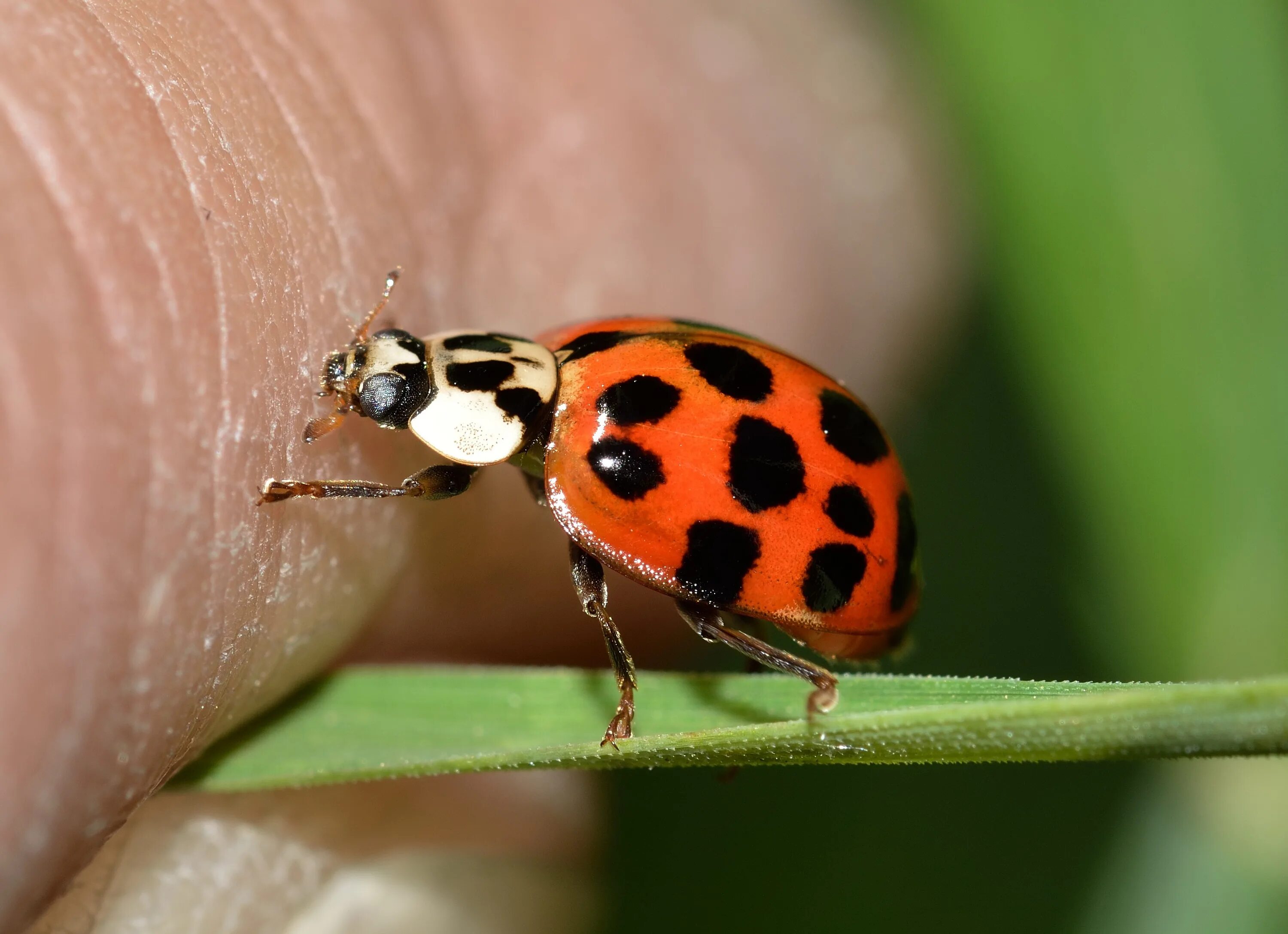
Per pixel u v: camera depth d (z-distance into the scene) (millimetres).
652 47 63
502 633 60
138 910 54
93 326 49
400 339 55
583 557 56
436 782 57
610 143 61
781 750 50
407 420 55
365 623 56
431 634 59
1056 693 51
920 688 52
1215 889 60
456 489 55
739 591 55
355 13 56
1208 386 60
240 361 51
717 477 55
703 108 63
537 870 58
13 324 49
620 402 55
